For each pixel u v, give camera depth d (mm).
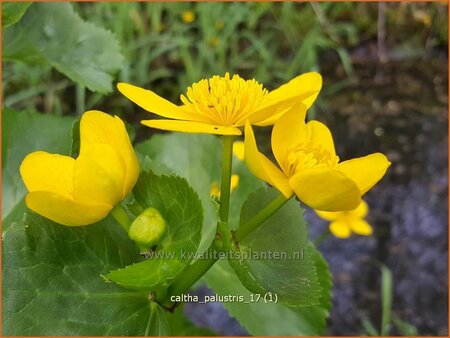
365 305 229
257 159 76
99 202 81
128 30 279
